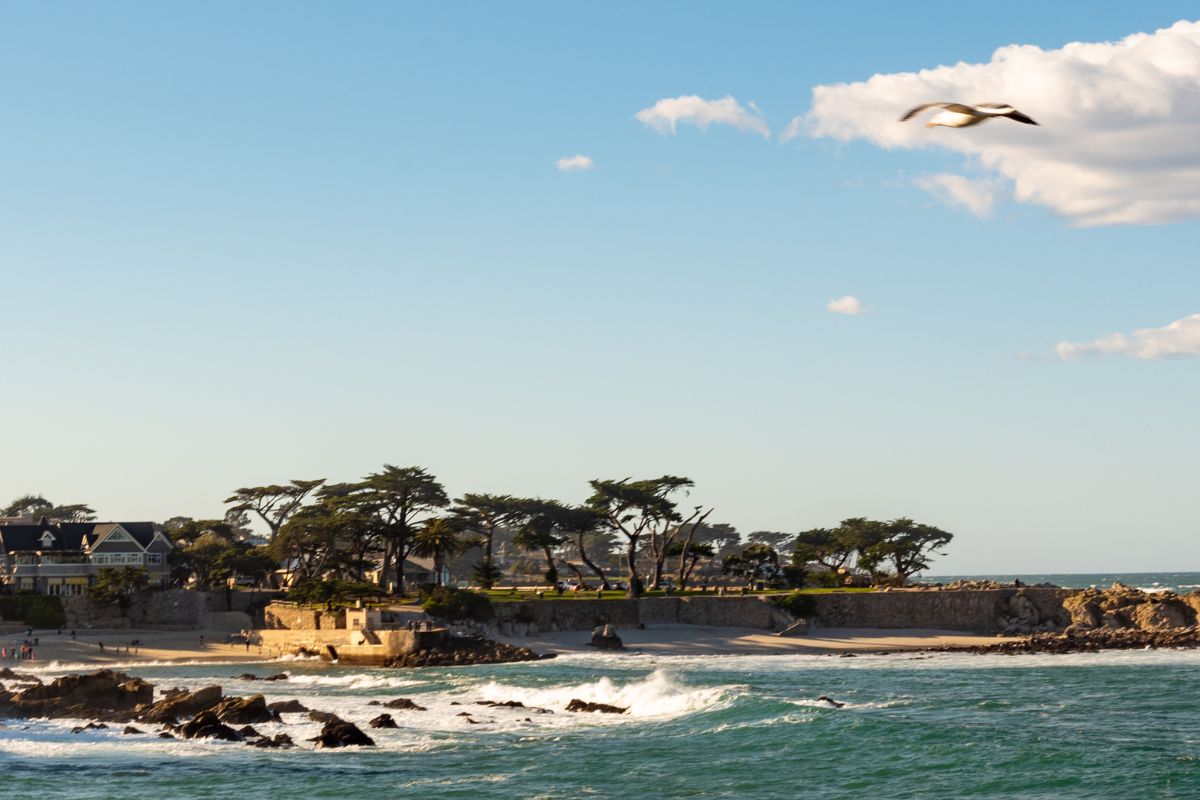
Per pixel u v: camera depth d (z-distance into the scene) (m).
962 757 63.00
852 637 163.25
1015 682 107.75
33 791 56.69
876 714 81.56
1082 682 106.88
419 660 136.75
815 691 99.69
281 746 70.38
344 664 142.50
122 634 161.38
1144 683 105.12
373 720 79.94
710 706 84.62
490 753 68.06
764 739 70.19
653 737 73.38
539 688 100.75
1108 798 53.78
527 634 156.50
